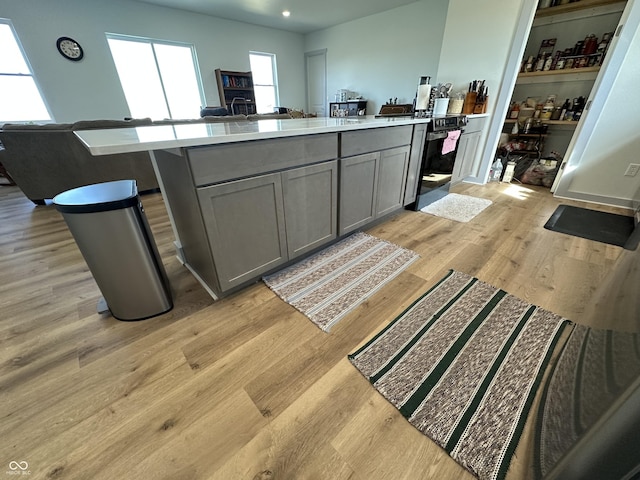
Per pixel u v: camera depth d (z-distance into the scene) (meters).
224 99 5.94
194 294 1.55
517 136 3.83
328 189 1.73
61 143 2.82
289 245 1.64
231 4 4.78
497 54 3.04
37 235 2.34
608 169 2.66
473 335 1.23
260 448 0.84
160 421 0.92
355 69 6.22
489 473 0.77
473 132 3.20
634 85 2.36
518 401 0.95
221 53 5.76
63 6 4.07
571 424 0.62
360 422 0.91
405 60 5.38
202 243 1.34
